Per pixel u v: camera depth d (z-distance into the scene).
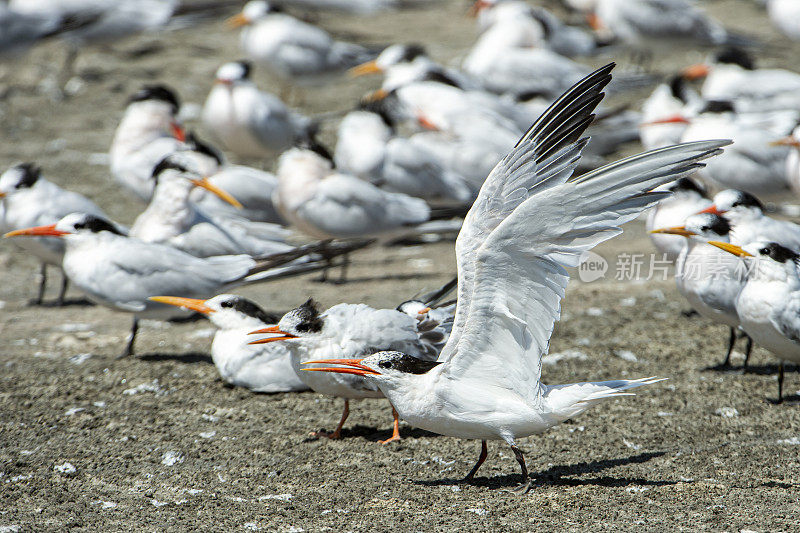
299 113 24.70
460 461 8.91
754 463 8.66
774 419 9.79
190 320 14.18
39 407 10.41
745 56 22.00
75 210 14.48
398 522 7.51
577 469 8.62
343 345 9.33
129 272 11.91
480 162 17.66
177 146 16.94
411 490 8.20
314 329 9.37
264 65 23.59
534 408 7.63
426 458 9.01
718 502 7.75
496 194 7.38
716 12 32.94
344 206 15.30
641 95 25.61
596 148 19.97
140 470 8.77
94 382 11.22
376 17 33.59
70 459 9.02
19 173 14.30
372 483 8.39
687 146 6.96
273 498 8.06
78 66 27.44
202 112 24.48
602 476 8.42
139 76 26.97
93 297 12.08
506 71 22.16
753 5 33.59
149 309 11.97
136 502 8.03
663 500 7.82
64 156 21.91
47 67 27.45
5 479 8.54
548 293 7.23
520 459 7.88
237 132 20.09
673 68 27.61
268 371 10.81
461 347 7.53
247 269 12.45
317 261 13.11
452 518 7.55
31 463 8.91
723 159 16.20
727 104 16.84
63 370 11.65
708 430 9.52
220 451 9.23
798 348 9.87
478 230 7.38
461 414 7.73
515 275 7.21
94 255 11.98
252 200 16.31
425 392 7.77
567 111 7.37
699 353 12.01
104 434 9.67
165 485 8.41
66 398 10.70
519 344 7.52
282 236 14.69
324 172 15.46
